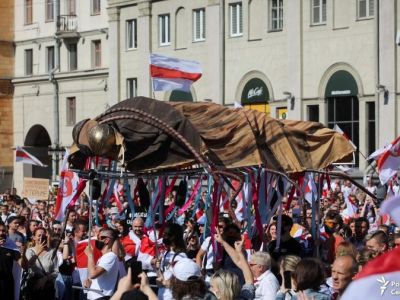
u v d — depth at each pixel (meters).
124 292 12.58
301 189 20.27
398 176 29.77
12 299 19.92
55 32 82.94
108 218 27.67
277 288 16.41
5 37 88.75
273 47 65.25
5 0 89.38
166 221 23.36
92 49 80.75
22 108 87.88
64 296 22.17
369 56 59.66
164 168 18.95
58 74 83.12
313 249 22.58
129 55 75.19
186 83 25.09
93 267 19.52
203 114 20.31
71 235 23.22
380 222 25.94
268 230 21.78
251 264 16.78
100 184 22.02
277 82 65.06
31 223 26.31
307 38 63.22
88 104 80.56
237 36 67.56
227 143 19.91
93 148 19.02
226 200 22.53
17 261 20.17
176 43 71.44
